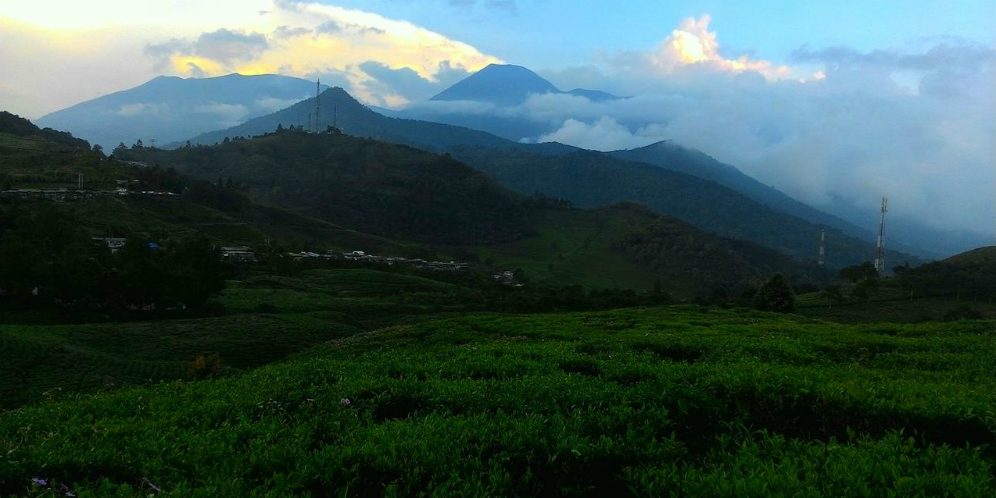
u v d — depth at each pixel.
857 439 6.36
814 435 7.18
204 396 8.73
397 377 10.19
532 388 8.32
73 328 44.66
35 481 4.91
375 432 6.35
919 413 6.78
